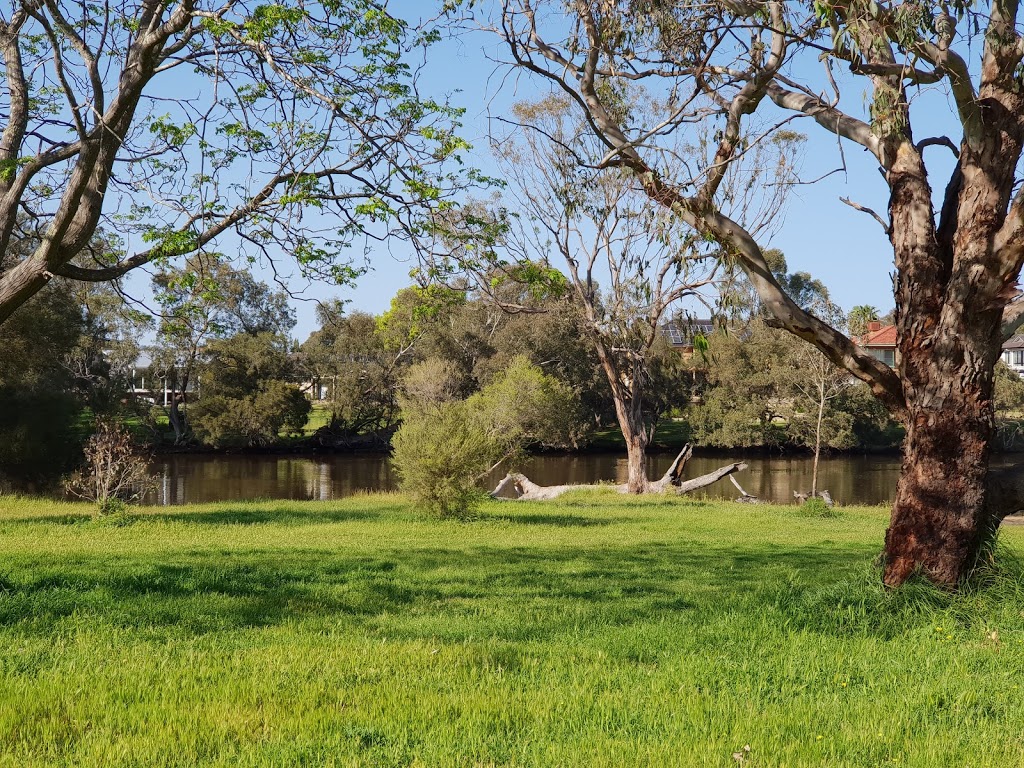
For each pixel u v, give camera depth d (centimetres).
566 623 787
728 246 877
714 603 879
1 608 783
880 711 509
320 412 8212
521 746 446
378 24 969
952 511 791
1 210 940
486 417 5047
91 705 505
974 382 794
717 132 930
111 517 1880
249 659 625
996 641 677
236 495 3844
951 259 825
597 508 2572
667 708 510
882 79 823
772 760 425
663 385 6172
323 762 423
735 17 886
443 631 752
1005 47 776
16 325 3159
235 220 977
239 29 911
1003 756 441
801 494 3419
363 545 1516
